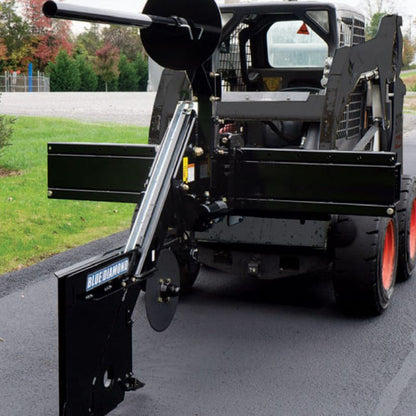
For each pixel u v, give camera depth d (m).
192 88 4.25
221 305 5.70
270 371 4.45
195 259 4.29
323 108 5.00
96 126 17.58
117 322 3.56
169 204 3.95
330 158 4.44
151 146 4.80
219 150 4.45
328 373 4.41
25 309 5.54
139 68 60.44
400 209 6.09
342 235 5.11
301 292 6.04
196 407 3.97
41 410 3.96
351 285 5.16
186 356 4.70
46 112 20.97
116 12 3.41
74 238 7.71
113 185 4.92
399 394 4.13
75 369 3.24
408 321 5.33
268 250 5.27
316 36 6.25
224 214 4.53
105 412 3.54
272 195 4.59
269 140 5.95
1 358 4.64
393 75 6.55
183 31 3.90
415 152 15.35
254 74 6.49
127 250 3.67
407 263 6.25
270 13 5.77
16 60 47.78
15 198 9.30
